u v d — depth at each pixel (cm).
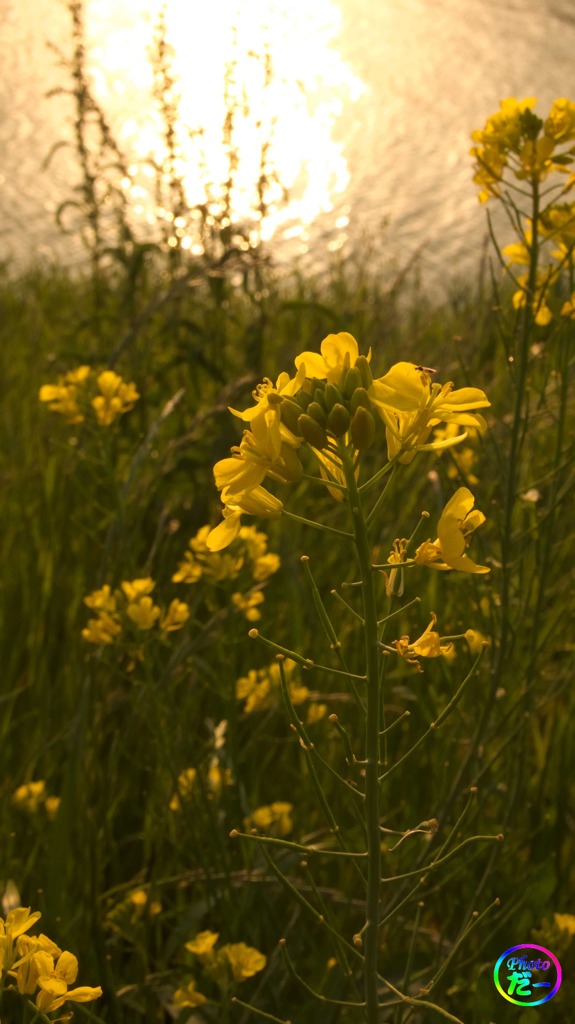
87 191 79
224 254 63
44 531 63
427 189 185
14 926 26
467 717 45
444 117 221
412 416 25
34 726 51
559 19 280
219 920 39
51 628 56
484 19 277
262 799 48
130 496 50
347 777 45
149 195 97
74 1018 36
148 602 40
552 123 39
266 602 56
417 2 287
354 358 25
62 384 49
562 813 43
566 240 39
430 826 28
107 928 40
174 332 69
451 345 69
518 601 42
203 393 72
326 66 239
